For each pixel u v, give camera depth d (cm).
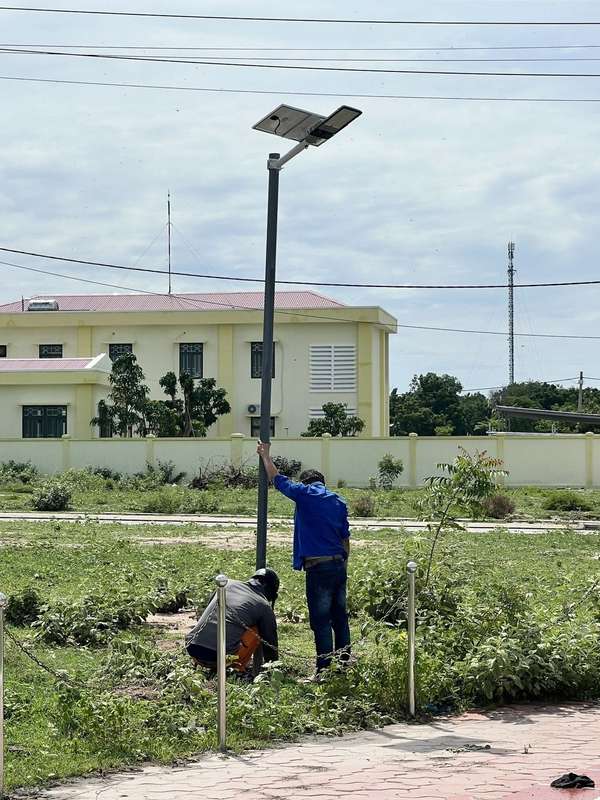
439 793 684
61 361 5731
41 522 3077
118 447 5009
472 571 1312
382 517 3469
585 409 8862
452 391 9194
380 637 1076
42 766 741
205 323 6138
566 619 1134
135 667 992
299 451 4953
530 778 724
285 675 1027
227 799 670
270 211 1177
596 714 943
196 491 4250
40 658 1121
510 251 8238
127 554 2077
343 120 1117
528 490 4556
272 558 2045
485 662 974
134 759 770
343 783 708
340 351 6062
